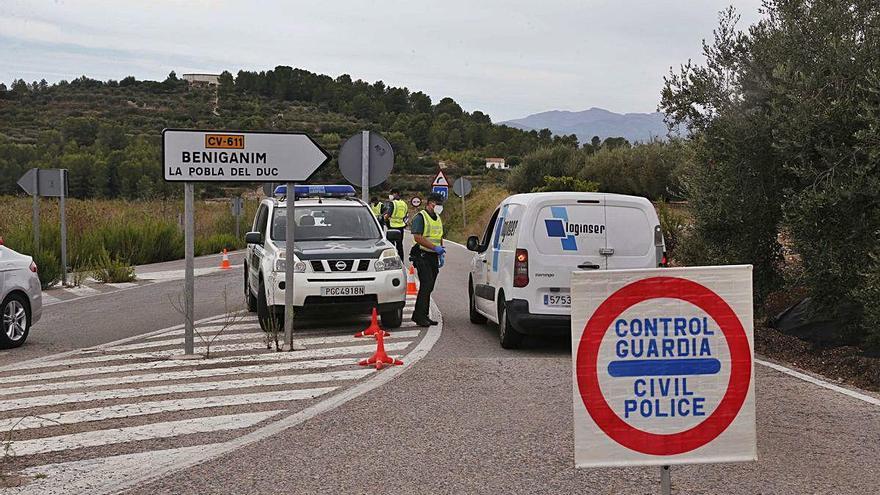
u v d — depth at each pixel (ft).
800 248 44.11
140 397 35.58
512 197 51.13
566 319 45.14
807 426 29.94
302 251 53.06
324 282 51.90
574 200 45.91
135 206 163.12
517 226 46.78
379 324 55.67
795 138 42.47
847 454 26.55
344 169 66.33
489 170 339.77
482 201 219.82
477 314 57.21
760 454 26.63
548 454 26.63
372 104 423.23
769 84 45.21
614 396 16.62
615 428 16.62
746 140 45.91
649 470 25.04
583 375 16.58
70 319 63.31
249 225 188.14
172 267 118.01
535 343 49.42
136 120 377.91
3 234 96.12
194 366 42.45
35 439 29.14
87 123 342.85
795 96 42.63
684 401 16.72
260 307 54.54
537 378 38.45
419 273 55.77
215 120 386.73
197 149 43.16
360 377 39.11
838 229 43.01
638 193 158.61
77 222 124.36
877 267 38.73
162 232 135.54
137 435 29.55
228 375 40.01
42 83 421.18
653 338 16.67
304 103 431.43
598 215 45.91
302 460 26.23
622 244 45.83
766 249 50.14
